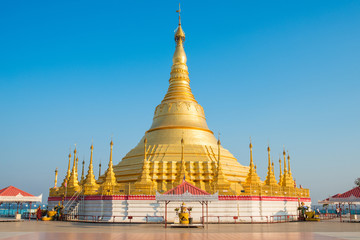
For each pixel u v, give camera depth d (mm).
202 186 79625
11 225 57719
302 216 78188
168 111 99688
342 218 89875
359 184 103312
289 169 102562
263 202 73812
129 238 37188
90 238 37062
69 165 92188
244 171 93125
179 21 112938
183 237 38469
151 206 69250
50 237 38094
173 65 108438
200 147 90312
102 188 74250
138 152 93938
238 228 52688
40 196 78625
